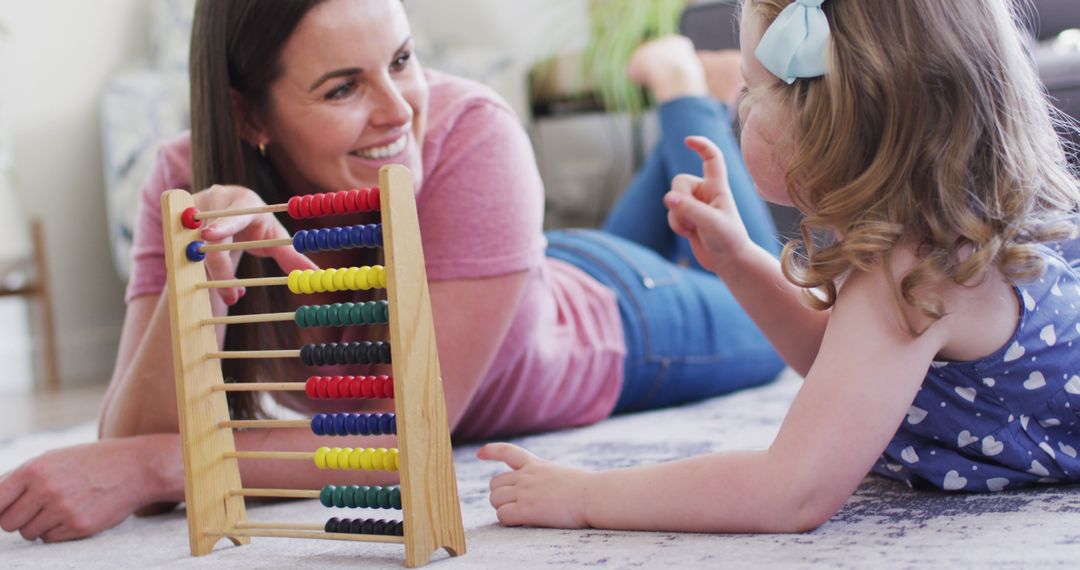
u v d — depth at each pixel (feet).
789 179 3.16
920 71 2.95
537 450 5.04
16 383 12.08
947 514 3.12
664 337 6.14
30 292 11.44
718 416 5.72
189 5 12.05
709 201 4.00
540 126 13.58
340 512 3.92
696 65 7.55
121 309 12.74
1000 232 2.95
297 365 4.39
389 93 3.96
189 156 4.55
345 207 3.11
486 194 4.44
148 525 3.97
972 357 3.20
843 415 2.89
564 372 5.54
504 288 4.45
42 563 3.44
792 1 3.18
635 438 5.14
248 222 3.55
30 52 12.13
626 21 12.23
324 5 3.85
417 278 2.97
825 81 3.06
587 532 3.20
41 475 3.74
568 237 6.59
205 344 3.44
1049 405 3.31
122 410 4.09
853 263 2.94
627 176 13.24
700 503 3.02
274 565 3.12
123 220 11.19
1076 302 3.33
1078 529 2.81
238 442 4.07
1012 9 3.51
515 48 13.69
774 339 3.96
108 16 12.66
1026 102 3.10
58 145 12.30
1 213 11.56
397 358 2.92
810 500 2.92
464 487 4.25
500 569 2.83
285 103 3.97
